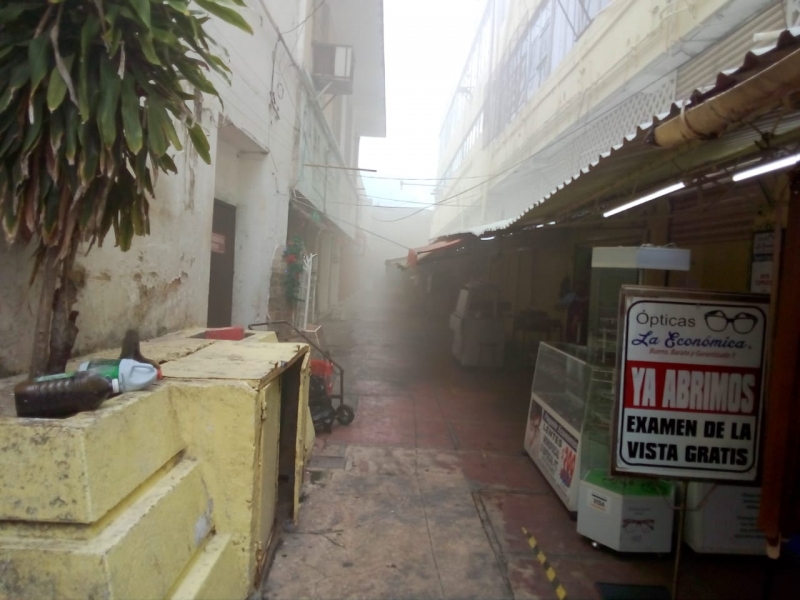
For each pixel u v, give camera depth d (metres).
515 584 3.54
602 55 8.95
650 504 3.91
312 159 12.12
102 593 1.82
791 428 2.74
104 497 1.98
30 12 2.26
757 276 5.18
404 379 9.76
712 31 6.05
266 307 8.77
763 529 2.83
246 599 2.89
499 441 6.51
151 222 4.50
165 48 2.42
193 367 3.21
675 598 3.31
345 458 5.66
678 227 6.90
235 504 2.84
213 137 5.87
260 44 7.66
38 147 2.25
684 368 3.26
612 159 3.68
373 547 3.89
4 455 1.92
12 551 1.84
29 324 3.09
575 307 10.68
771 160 2.95
